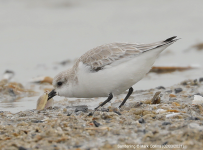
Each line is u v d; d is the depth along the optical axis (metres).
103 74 9.12
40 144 6.94
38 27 28.44
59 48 22.75
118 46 9.38
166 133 7.07
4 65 19.12
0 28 28.02
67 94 10.19
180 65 16.67
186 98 11.02
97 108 9.74
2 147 6.86
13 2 34.06
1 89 13.17
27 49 22.73
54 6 34.06
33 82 15.39
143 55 8.96
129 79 9.12
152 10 32.66
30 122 8.70
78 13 32.53
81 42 23.97
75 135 7.38
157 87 13.00
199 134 6.75
